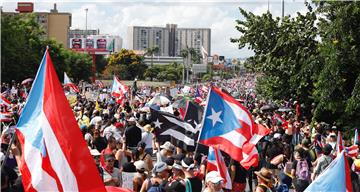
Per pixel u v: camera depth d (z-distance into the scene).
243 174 13.30
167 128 15.81
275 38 36.06
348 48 27.81
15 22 82.62
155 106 24.56
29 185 7.92
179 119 15.92
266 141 16.39
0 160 10.09
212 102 11.66
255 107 37.94
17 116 19.09
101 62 176.75
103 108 30.48
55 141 7.84
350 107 27.00
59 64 98.19
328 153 14.12
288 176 13.14
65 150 7.82
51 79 7.94
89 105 27.66
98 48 174.88
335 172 9.13
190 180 10.67
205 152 13.74
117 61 169.88
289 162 15.07
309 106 34.91
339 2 28.02
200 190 10.77
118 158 13.55
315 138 18.94
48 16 174.88
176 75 176.38
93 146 15.48
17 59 80.25
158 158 13.54
